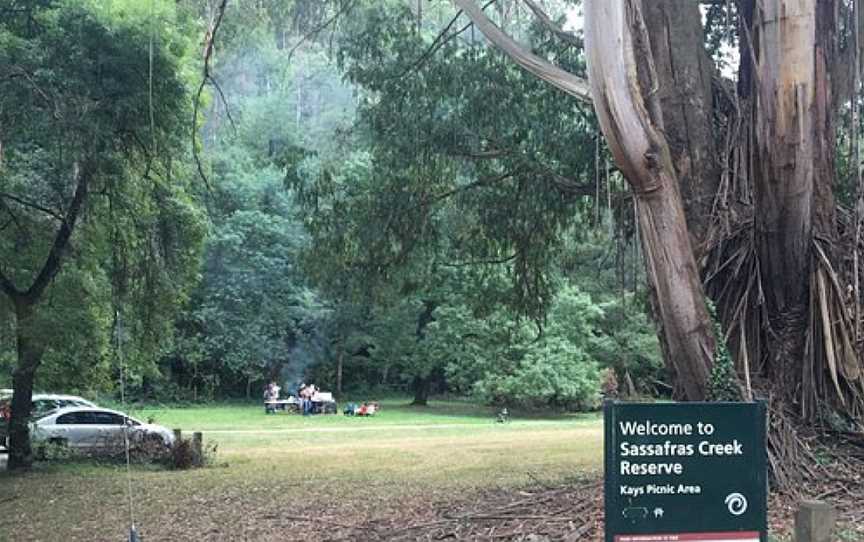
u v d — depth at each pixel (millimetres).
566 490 10477
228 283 51250
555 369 39719
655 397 22688
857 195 10891
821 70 10305
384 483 14484
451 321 41781
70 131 15672
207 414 44344
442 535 8758
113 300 19078
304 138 34156
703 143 11320
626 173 9461
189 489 15133
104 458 20609
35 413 22109
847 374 10320
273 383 49062
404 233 16438
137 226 18469
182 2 17922
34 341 18078
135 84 16172
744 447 4734
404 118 15148
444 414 43938
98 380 21656
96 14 15820
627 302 35469
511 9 17609
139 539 10641
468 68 14977
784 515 8438
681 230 9562
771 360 10656
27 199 17938
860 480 9492
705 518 4691
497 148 15281
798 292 10555
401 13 15617
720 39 14211
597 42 8953
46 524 12344
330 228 16828
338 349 52719
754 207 10492
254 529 10789
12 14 16703
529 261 17406
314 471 17219
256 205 51312
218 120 36250
